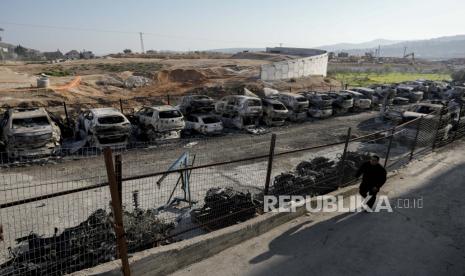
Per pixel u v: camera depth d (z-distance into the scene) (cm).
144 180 1020
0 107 1789
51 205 815
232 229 582
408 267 543
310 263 538
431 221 722
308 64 4819
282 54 8331
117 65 4569
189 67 4538
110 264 447
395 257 571
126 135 1380
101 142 1333
